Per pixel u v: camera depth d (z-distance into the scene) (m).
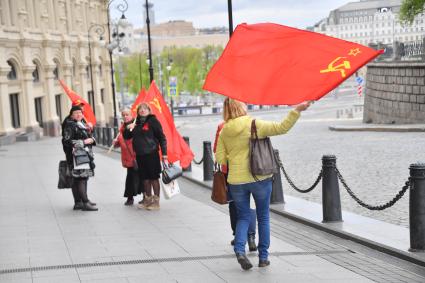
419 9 40.88
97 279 6.64
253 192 6.74
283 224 9.70
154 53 169.38
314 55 5.99
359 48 5.78
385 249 7.68
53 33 46.31
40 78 44.22
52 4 46.72
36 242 8.71
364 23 145.38
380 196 12.73
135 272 6.89
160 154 12.12
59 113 48.50
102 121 56.72
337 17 151.12
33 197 13.43
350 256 7.49
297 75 5.98
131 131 10.95
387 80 36.53
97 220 10.29
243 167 6.70
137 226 9.66
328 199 9.32
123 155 11.59
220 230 9.13
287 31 6.19
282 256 7.47
